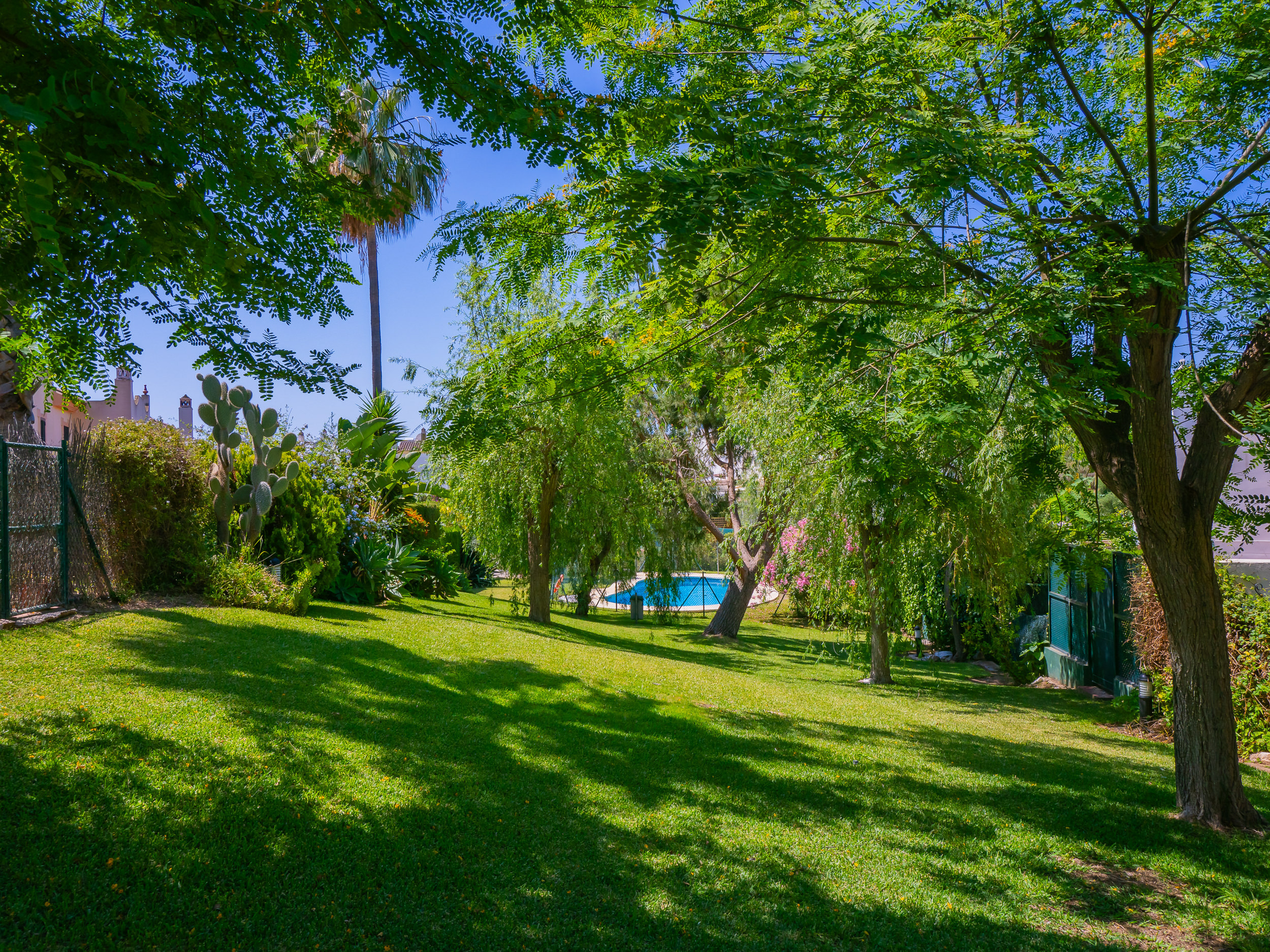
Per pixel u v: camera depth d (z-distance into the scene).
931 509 7.02
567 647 10.73
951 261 4.21
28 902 3.14
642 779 5.72
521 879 4.04
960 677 14.68
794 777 6.16
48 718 4.71
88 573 8.27
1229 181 4.41
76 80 1.53
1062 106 5.27
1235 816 5.63
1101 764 7.52
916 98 3.73
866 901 4.21
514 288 3.44
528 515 14.98
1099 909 4.32
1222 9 4.42
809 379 4.68
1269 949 3.95
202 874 3.55
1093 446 5.87
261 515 10.57
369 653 8.01
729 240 2.78
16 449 7.11
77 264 2.06
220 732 5.00
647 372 4.64
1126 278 4.15
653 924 3.78
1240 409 5.39
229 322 2.26
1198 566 5.69
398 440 17.66
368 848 4.04
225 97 1.96
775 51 3.76
